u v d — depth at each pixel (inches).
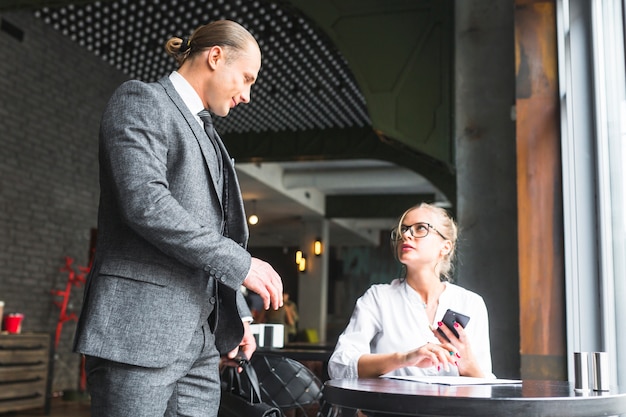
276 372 91.8
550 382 65.7
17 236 276.1
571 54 124.1
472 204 183.9
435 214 82.4
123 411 56.2
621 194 101.7
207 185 62.0
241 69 65.0
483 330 79.6
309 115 361.1
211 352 64.1
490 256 179.3
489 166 185.2
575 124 122.5
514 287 175.8
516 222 180.1
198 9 260.1
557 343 125.3
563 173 130.2
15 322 229.1
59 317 298.4
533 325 126.6
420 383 61.1
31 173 285.3
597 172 117.3
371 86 207.2
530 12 137.1
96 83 330.6
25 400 225.3
